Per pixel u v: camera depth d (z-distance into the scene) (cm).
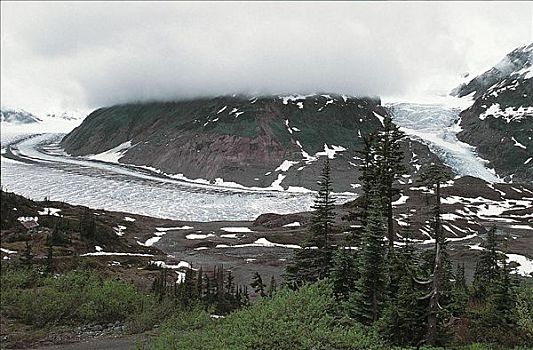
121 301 2905
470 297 2555
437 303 1717
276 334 1694
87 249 7538
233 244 10875
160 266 7069
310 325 1752
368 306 2059
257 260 8912
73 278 3288
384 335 1764
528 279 3859
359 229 2666
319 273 3081
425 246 7450
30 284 3409
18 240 7200
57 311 2733
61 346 2291
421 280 1859
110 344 2291
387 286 2067
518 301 2059
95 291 2939
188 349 1825
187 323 2480
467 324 1923
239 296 4706
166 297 3309
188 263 8388
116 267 6575
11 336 2419
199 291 4703
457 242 9075
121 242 8719
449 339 1744
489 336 1808
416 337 1762
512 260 6309
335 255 2714
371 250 2080
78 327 2616
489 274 3806
